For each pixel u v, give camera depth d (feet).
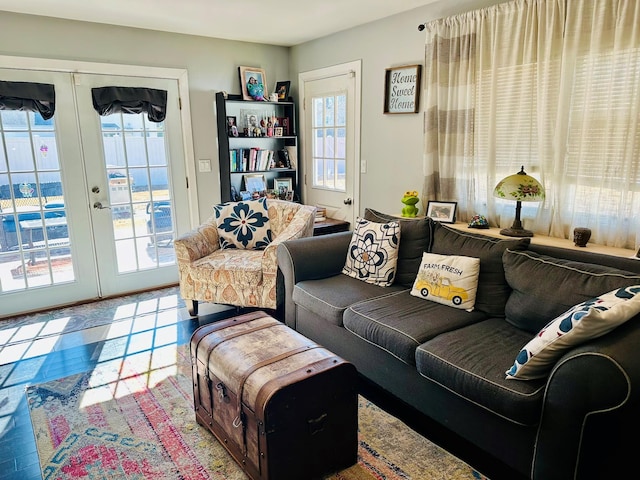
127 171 12.76
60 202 11.91
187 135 13.60
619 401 4.64
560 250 7.73
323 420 5.65
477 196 10.02
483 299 7.79
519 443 5.59
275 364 5.76
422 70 10.99
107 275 12.90
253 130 14.44
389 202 12.58
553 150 8.54
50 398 7.84
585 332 4.98
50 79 11.32
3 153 11.00
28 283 11.81
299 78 15.20
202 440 6.71
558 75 8.29
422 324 7.21
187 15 11.17
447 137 10.35
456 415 6.37
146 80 12.71
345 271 9.98
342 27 12.73
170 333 10.53
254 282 10.46
